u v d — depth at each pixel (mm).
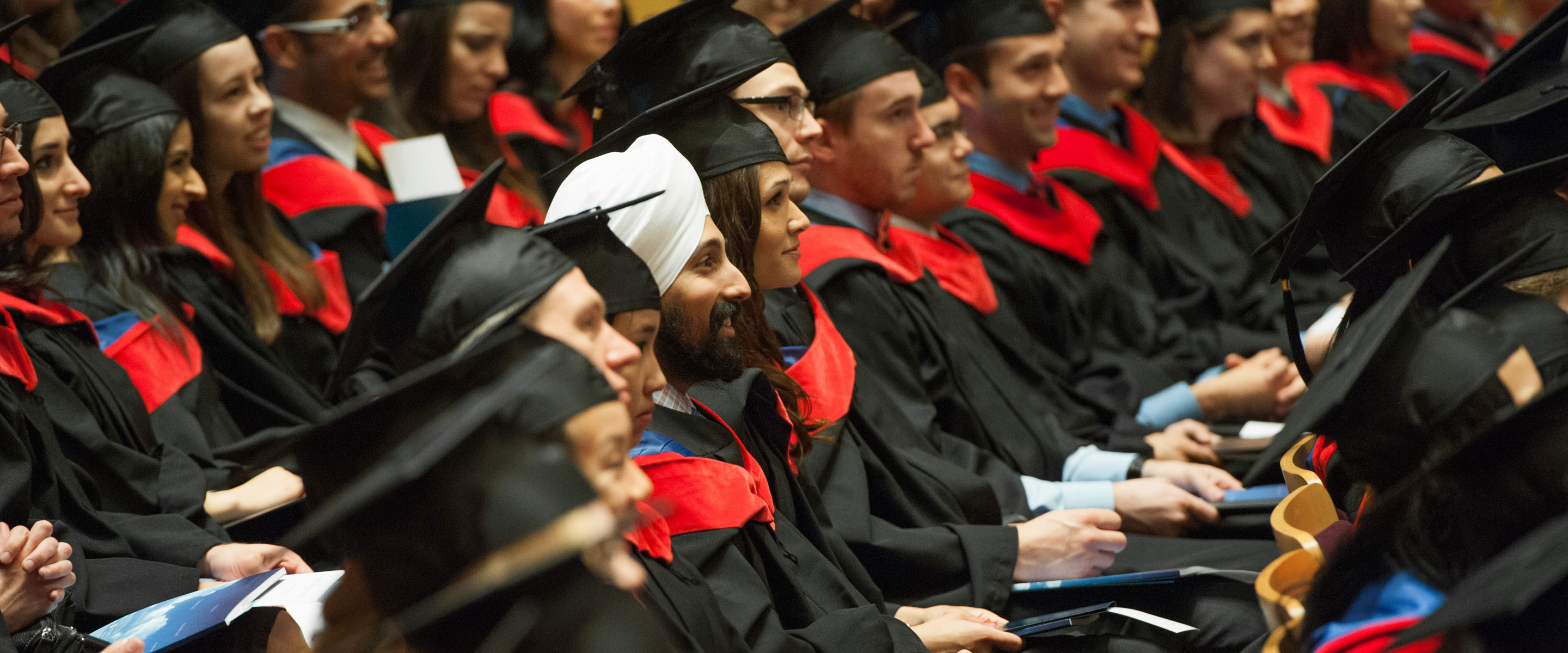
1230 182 13766
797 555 6082
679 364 5695
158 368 7953
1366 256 5797
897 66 8789
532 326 4121
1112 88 12469
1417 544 3965
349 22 10508
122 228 8016
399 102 11500
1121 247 12492
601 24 12922
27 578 5543
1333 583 4164
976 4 10867
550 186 6625
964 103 11117
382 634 3664
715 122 6445
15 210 6707
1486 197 5535
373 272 10547
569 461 3617
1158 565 7520
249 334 9164
